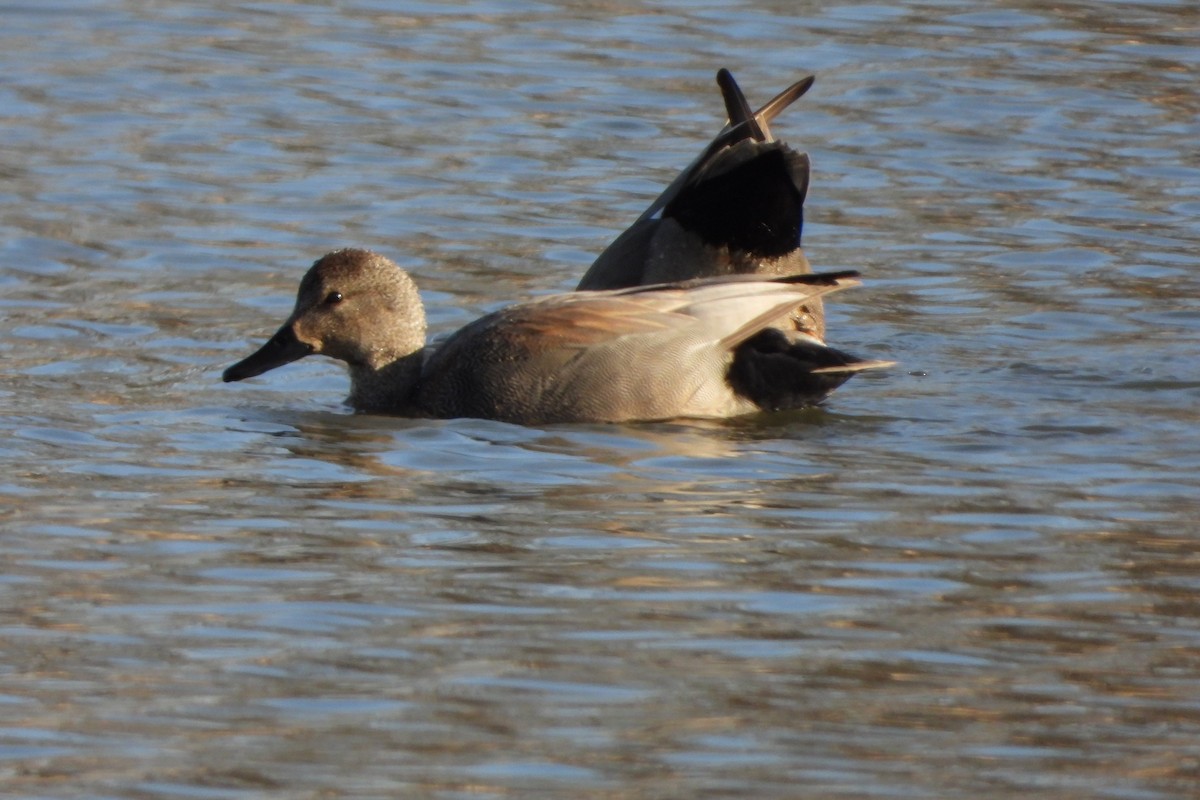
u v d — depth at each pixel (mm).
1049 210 22641
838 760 9945
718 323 16547
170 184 22969
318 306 17000
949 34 29562
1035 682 10906
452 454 15391
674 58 28438
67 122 24984
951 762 9922
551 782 9680
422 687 10805
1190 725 10359
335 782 9680
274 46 28641
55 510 13773
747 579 12508
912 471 14852
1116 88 27062
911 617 11859
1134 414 16359
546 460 15195
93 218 21766
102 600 12102
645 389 16391
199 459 15148
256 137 24734
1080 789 9648
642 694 10719
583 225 22156
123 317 19047
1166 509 13867
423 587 12336
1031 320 19156
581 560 12852
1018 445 15492
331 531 13430
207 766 9844
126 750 10023
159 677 10945
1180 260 20969
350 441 15781
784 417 16484
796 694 10734
